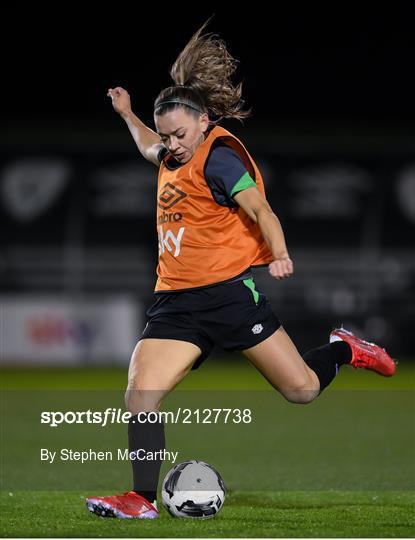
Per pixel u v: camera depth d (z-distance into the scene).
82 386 58.66
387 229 99.81
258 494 23.94
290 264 18.69
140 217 100.56
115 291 94.50
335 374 22.83
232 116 21.38
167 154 21.27
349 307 90.88
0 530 18.59
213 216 20.09
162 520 19.66
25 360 77.31
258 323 20.30
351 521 19.80
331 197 100.94
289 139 103.19
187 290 20.23
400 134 107.06
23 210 100.38
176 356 20.11
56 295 94.19
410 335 88.00
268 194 101.19
